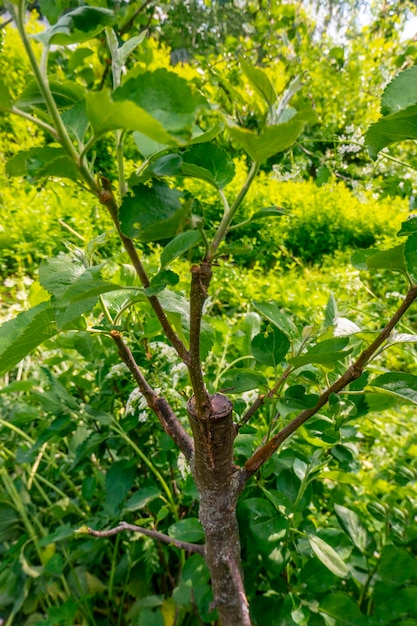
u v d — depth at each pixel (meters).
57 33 0.52
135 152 5.64
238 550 0.86
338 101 5.73
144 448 1.48
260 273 4.54
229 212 0.52
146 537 1.43
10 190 4.68
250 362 1.55
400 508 1.37
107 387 1.46
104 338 1.34
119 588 1.55
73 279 0.66
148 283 0.57
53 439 1.53
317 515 1.47
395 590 1.15
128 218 0.51
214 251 0.53
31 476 1.62
